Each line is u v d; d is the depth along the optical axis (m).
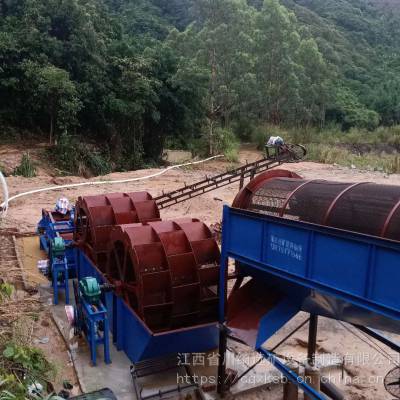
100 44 29.47
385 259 4.48
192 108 33.56
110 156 30.16
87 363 7.36
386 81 74.31
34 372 6.32
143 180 22.83
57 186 20.38
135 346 7.18
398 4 149.62
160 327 7.31
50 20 27.94
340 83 71.00
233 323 6.54
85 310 7.56
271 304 6.53
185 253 7.22
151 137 33.34
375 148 46.56
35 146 27.80
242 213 6.27
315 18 98.00
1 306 7.88
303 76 46.12
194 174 25.20
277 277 6.27
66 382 6.75
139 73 29.92
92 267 9.09
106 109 29.27
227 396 6.74
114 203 9.76
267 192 6.55
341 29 103.44
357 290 4.77
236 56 35.03
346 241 4.86
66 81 26.16
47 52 27.39
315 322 6.81
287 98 45.50
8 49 25.91
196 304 7.25
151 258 7.13
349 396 6.81
